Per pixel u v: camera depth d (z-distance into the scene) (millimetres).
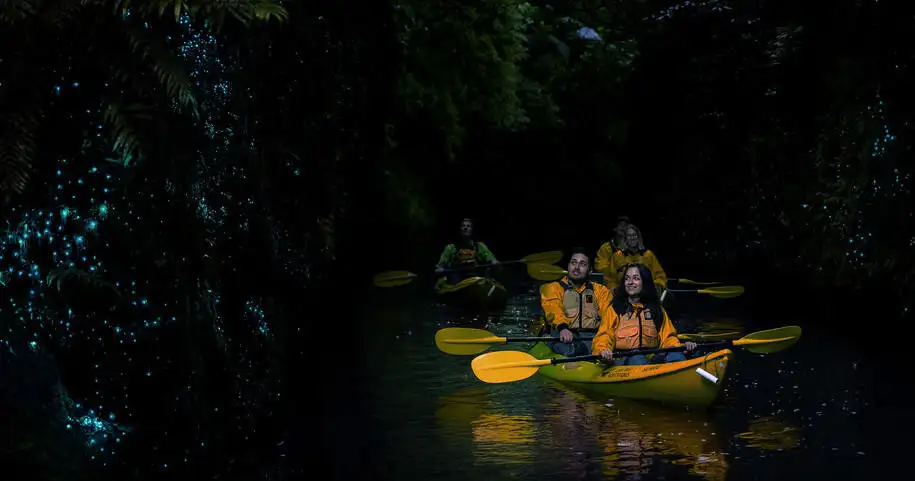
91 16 5500
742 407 8430
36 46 5422
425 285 17188
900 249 13078
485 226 30203
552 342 10398
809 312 13406
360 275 18484
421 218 27125
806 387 9125
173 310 6070
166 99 5902
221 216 7027
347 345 11438
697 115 21719
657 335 9453
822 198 15891
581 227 29828
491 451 7133
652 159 25188
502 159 32250
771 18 19406
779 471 6605
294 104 9344
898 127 13258
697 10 22422
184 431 6152
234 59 7277
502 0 26844
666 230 23297
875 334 11641
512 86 28812
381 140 16281
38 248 5676
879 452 7043
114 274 5852
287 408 8336
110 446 5863
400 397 8891
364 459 6918
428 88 25594
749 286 16250
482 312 14250
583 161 33406
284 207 9367
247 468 6566
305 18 9281
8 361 5531
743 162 19859
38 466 5434
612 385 8992
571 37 33875
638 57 25969
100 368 5875
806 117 17266
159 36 5617
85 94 5637
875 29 13773
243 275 7395
